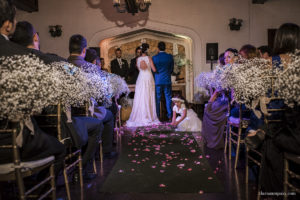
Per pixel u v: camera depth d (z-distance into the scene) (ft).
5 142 5.15
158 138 15.90
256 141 6.82
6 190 7.22
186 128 18.30
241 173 9.46
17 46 5.70
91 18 24.41
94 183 8.69
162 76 22.89
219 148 12.96
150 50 26.11
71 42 9.57
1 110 4.87
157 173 9.47
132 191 7.90
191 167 10.11
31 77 5.08
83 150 9.04
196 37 24.47
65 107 6.88
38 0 24.22
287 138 5.64
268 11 24.09
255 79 6.77
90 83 7.89
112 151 12.95
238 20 23.68
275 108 6.73
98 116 10.29
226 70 9.21
